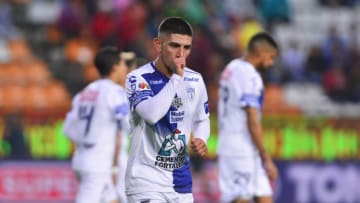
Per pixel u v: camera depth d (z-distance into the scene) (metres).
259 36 27.20
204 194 38.41
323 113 47.59
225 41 55.94
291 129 41.69
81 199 28.28
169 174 18.73
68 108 43.53
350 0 65.56
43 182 37.84
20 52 54.62
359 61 57.22
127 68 28.84
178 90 18.38
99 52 28.44
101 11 52.81
